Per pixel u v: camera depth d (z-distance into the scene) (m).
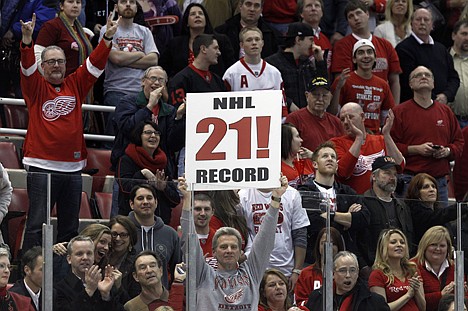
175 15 46.06
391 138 42.69
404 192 41.34
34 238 29.95
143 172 37.50
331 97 44.50
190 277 30.64
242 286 31.17
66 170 38.25
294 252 32.50
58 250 30.03
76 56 42.56
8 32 43.78
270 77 43.31
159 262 30.70
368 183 40.97
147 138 38.16
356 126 41.22
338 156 41.00
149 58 43.84
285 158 38.44
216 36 44.75
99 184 31.17
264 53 46.06
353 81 45.09
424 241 33.44
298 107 44.12
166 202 31.30
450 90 47.81
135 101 39.31
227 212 31.84
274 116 31.12
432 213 33.53
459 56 49.19
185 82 42.12
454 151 44.00
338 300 32.62
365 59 45.00
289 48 44.38
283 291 31.81
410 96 47.94
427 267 33.41
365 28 46.81
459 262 33.66
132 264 30.53
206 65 42.41
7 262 29.61
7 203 29.88
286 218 32.50
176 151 39.75
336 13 48.66
